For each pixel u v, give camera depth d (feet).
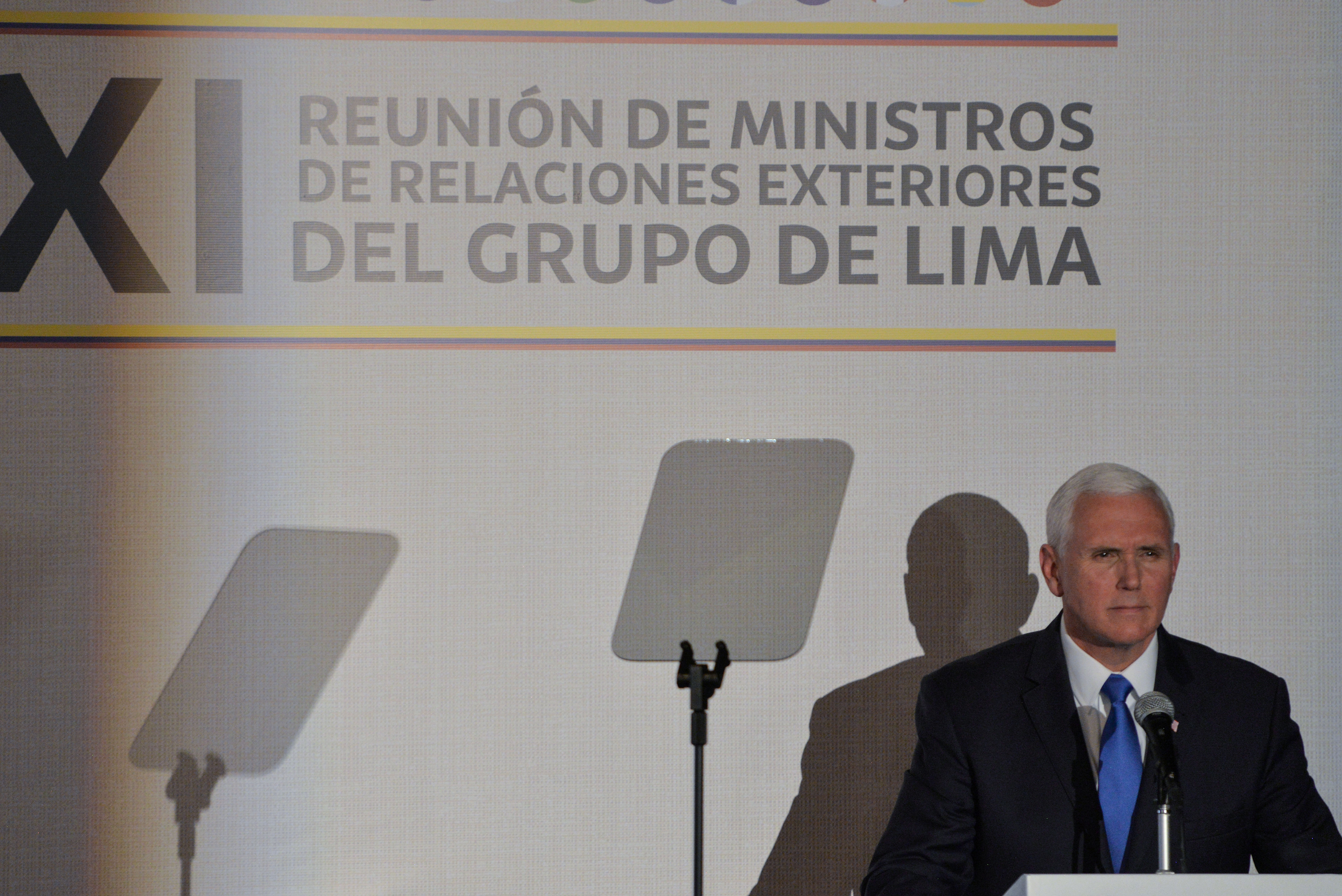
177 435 31.53
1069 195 32.60
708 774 32.01
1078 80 32.53
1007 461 32.40
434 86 32.27
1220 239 32.53
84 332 31.45
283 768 31.48
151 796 31.19
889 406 32.42
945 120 32.55
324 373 31.86
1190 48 32.58
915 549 32.30
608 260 32.35
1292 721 25.81
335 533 31.73
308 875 31.37
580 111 32.45
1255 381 32.45
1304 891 18.04
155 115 31.76
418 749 31.71
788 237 32.50
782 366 32.42
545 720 31.89
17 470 31.22
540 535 32.04
